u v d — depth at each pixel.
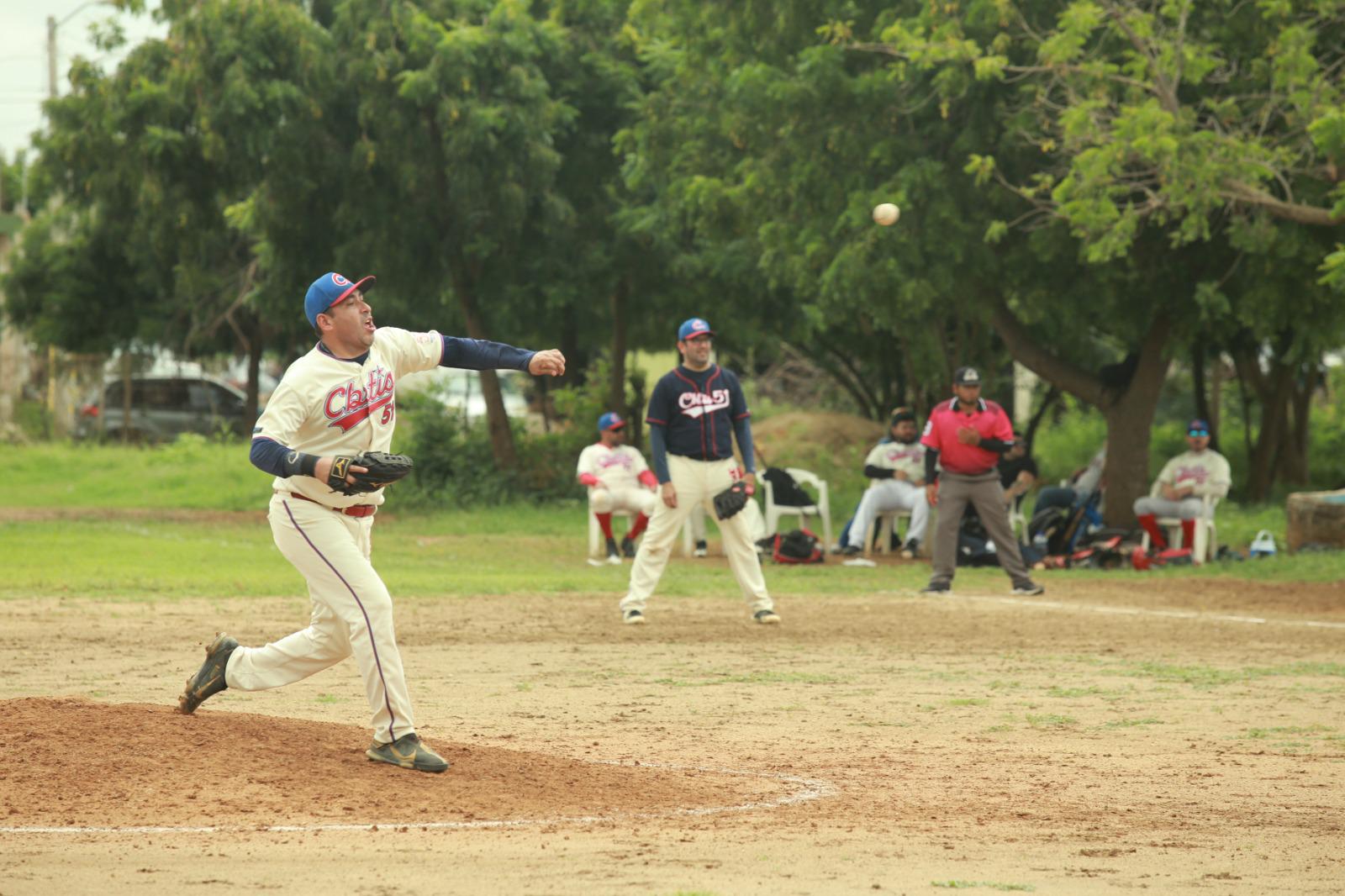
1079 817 19.97
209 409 150.50
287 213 96.12
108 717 22.80
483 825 18.80
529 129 93.81
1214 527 72.06
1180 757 24.91
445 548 77.75
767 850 17.56
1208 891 15.73
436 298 107.31
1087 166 61.88
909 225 72.62
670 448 45.56
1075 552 70.94
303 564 21.94
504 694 31.69
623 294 107.38
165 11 95.19
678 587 58.88
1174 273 76.69
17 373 159.00
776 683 34.00
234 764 20.92
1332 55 68.94
